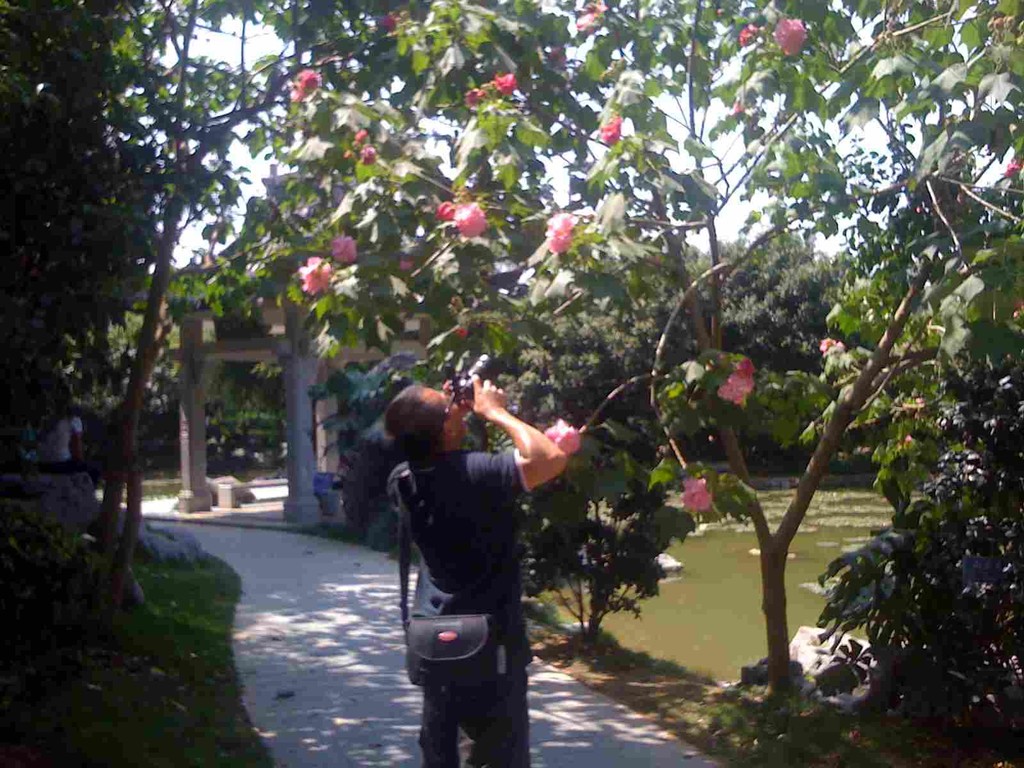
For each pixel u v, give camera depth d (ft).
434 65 22.81
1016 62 17.37
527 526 26.89
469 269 18.02
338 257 18.16
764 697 23.06
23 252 20.88
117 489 26.84
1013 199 20.67
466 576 12.91
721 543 58.13
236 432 119.96
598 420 25.90
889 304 22.59
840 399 21.84
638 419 25.32
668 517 17.69
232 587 38.24
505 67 21.75
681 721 22.33
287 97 28.12
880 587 21.83
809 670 25.45
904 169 22.48
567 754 20.42
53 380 20.45
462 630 12.51
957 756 20.61
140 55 29.53
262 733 21.72
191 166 25.46
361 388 53.31
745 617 38.32
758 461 95.35
